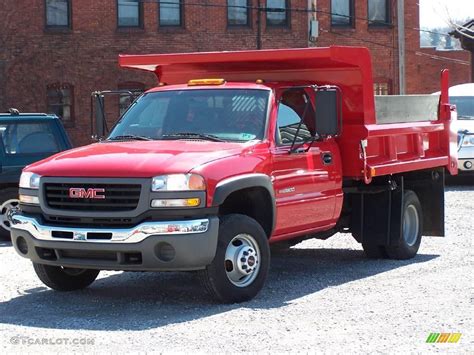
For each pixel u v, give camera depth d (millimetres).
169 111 10148
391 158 11469
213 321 8359
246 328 8062
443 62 39000
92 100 10867
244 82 10352
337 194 10695
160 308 9094
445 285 10062
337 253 12844
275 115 9875
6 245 13930
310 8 32031
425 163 12141
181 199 8594
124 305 9305
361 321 8305
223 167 8891
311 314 8633
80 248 8805
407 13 37938
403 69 37531
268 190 9383
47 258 9188
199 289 10094
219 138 9703
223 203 9492
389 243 11719
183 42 34406
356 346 7387
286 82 10391
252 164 9219
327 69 10812
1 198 14109
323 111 9617
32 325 8383
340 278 10695
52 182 9055
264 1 35125
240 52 10484
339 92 9898
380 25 37219
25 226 9188
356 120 10789
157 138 9922
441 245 13352
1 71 32875
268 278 10734
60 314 8891
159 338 7738
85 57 33594
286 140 9953
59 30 33312
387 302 9156
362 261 12047
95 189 8812
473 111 23578
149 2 34000
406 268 11352
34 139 14359
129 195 8703
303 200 10016
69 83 33500
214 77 11406
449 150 12820
